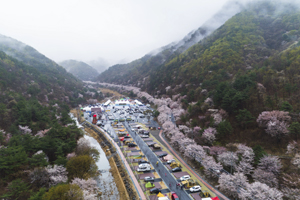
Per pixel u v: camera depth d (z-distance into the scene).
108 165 64.38
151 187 46.47
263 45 152.88
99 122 111.38
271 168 44.50
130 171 55.44
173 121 101.62
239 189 42.16
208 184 48.78
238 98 69.12
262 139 58.84
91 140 90.62
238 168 48.44
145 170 55.34
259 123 61.28
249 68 119.38
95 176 55.75
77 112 149.50
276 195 35.84
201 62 155.88
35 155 51.62
